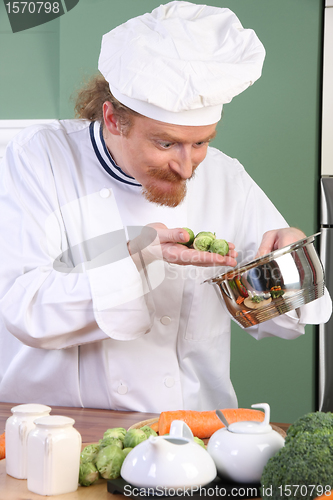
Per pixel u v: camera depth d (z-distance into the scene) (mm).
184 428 766
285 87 2209
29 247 1317
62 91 2332
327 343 2139
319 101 2197
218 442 756
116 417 1197
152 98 1001
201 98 1002
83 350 1361
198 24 1101
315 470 624
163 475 684
